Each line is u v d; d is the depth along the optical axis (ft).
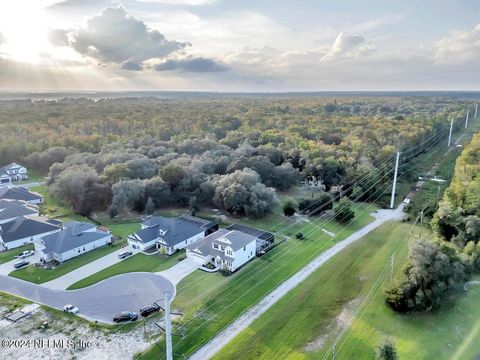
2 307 110.22
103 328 100.94
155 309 108.68
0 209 180.24
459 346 94.79
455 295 111.34
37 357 89.81
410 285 106.83
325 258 143.64
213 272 132.77
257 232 164.76
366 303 112.16
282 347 93.76
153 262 140.77
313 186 239.91
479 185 158.61
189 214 196.24
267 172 233.35
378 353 82.89
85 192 197.16
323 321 104.32
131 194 195.31
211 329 100.48
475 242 136.46
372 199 223.10
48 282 125.70
